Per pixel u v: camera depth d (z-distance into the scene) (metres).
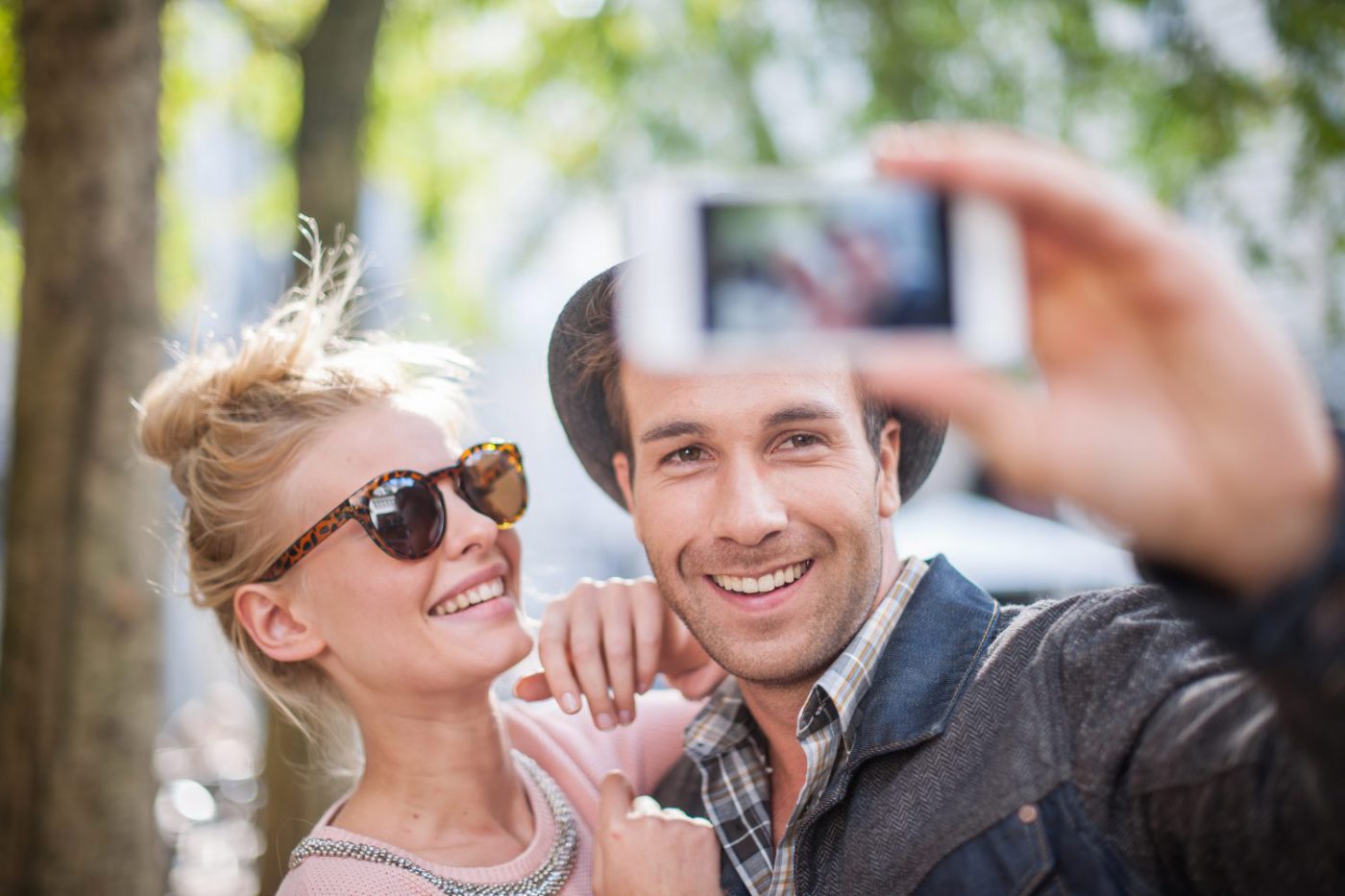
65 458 2.96
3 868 2.93
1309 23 4.17
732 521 1.53
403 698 1.79
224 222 6.07
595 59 5.44
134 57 3.01
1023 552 5.86
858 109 5.10
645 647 1.87
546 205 5.94
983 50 4.96
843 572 1.56
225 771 5.72
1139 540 0.86
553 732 2.03
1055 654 1.44
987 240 0.83
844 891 1.47
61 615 2.94
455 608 1.80
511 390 7.27
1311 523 0.83
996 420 0.85
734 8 5.32
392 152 5.75
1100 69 4.84
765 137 5.29
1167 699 1.29
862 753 1.50
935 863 1.40
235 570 1.87
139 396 3.03
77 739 2.93
